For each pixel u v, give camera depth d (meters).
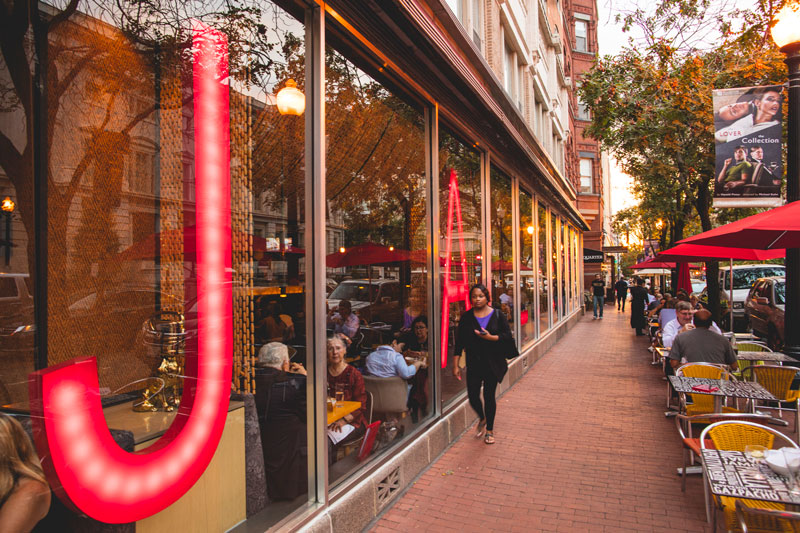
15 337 2.02
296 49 3.77
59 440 1.90
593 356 12.65
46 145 2.16
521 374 10.03
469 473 5.12
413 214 5.81
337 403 4.01
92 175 2.33
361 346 4.52
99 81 2.38
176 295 2.66
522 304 11.05
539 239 13.64
